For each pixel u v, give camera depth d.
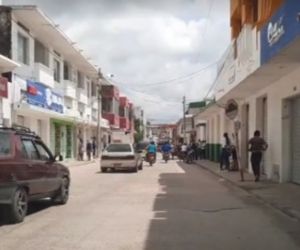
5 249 8.80
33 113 34.12
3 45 30.06
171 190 19.06
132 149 31.38
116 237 9.84
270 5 15.44
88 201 15.60
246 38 19.89
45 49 38.31
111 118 75.69
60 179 14.53
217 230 10.63
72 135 51.22
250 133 27.52
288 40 12.90
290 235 10.12
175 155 56.16
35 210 13.64
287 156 20.83
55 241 9.46
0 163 11.03
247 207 14.27
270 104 22.86
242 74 21.28
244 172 28.33
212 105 38.28
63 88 44.19
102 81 69.69
